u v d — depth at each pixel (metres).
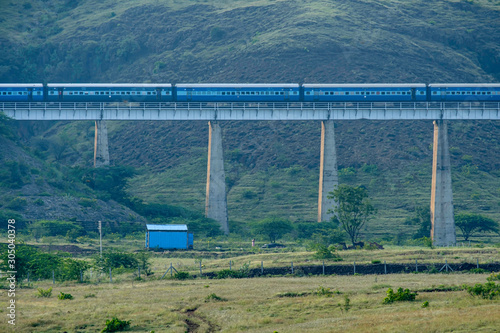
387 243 163.12
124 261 104.88
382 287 79.25
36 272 96.62
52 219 159.75
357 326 57.34
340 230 157.50
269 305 70.06
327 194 173.12
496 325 54.44
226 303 72.00
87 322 63.62
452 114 171.50
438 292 74.38
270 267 101.06
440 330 54.00
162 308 69.38
